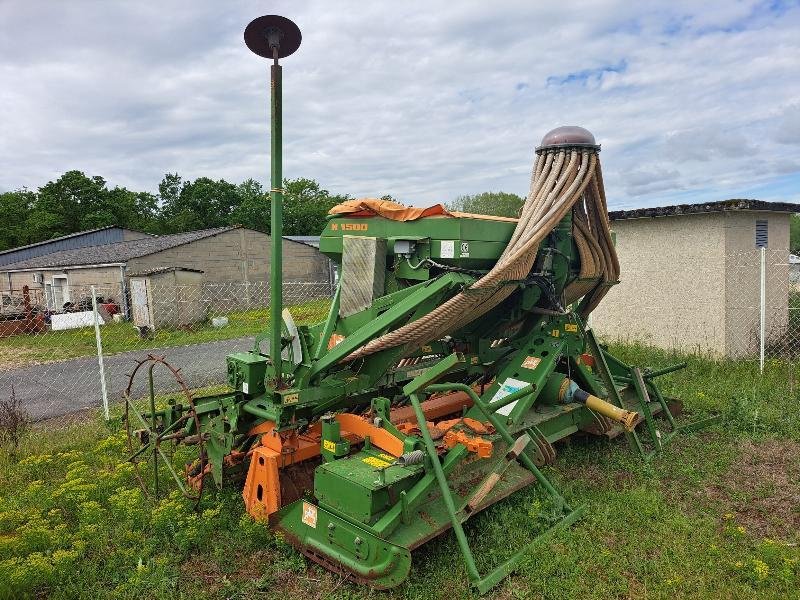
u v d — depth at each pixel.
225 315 19.50
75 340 16.16
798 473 5.35
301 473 4.48
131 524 4.44
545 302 5.74
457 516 3.81
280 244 4.27
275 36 4.01
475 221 4.77
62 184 54.88
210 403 5.01
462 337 6.05
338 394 4.78
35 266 27.86
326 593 3.62
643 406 6.00
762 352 8.65
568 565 3.79
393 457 4.11
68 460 5.90
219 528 4.42
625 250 11.38
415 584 3.60
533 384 5.05
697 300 10.35
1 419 6.86
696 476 5.26
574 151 5.05
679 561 3.88
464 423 4.66
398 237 4.95
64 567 3.81
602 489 4.98
